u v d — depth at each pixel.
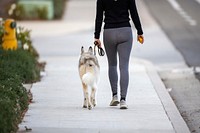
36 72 17.30
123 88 12.95
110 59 13.10
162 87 15.88
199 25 33.00
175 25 33.25
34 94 14.73
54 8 36.97
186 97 15.52
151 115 12.48
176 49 25.39
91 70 12.76
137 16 12.84
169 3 44.25
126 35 12.72
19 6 36.28
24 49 19.27
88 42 27.09
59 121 11.90
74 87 15.73
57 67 19.64
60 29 32.09
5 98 11.62
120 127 11.44
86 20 36.00
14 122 11.21
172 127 11.48
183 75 19.41
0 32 19.50
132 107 13.27
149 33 30.39
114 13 12.70
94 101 13.20
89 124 11.66
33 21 36.00
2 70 14.09
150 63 21.09
